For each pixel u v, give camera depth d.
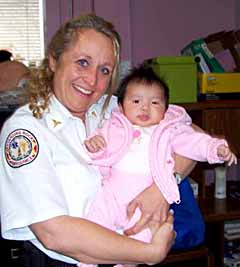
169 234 1.25
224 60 2.84
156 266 2.11
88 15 1.27
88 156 1.31
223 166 2.49
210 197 2.55
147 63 2.34
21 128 1.18
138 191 1.34
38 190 1.13
